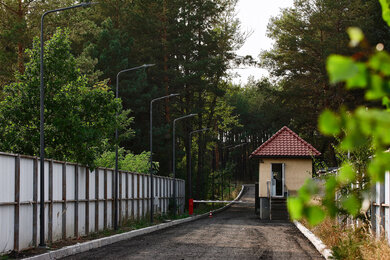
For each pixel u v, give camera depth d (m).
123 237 23.91
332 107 53.94
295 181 44.97
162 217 39.78
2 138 22.77
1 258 14.34
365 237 14.13
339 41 50.28
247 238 23.31
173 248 18.91
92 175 24.36
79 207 22.44
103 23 59.78
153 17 60.69
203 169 74.88
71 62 24.33
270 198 42.84
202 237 24.03
